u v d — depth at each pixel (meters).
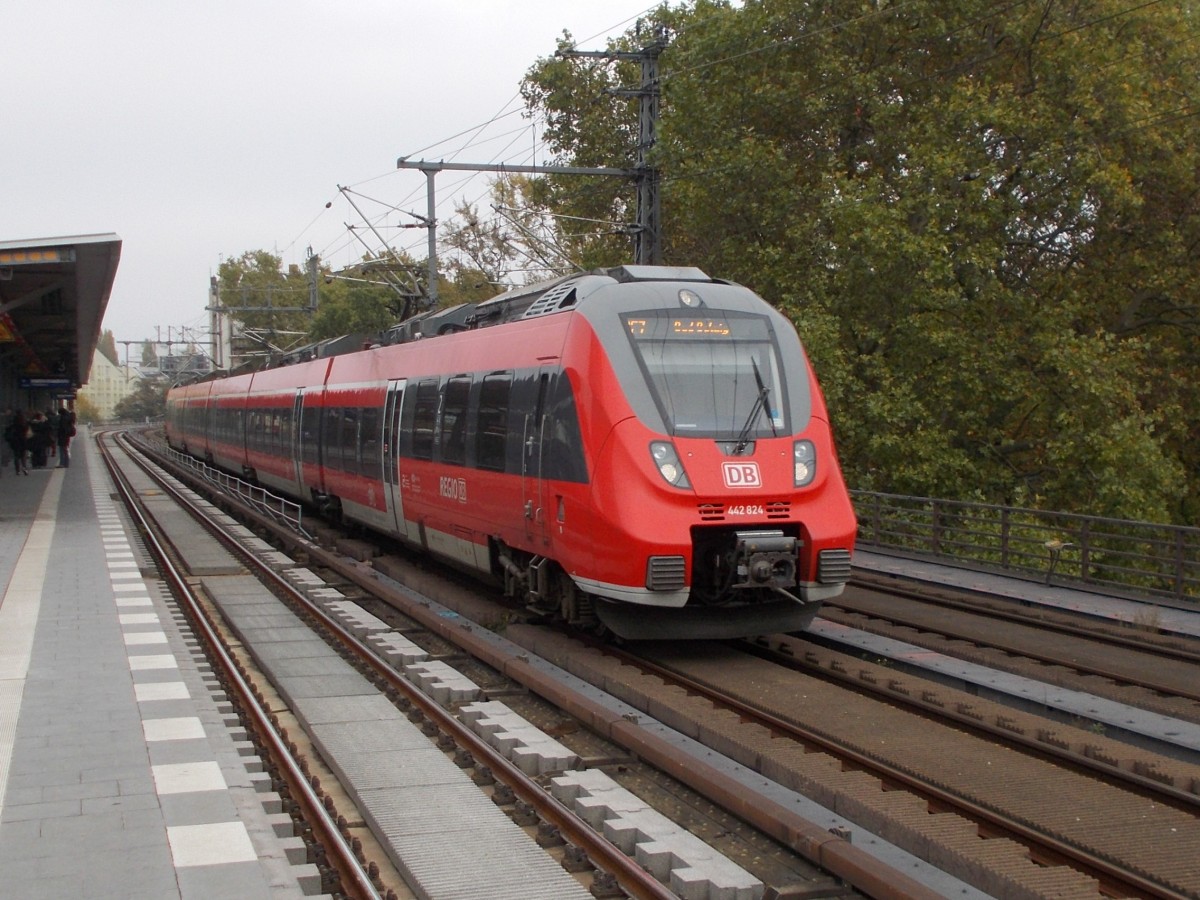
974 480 24.91
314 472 23.58
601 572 10.42
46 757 7.23
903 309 23.86
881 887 5.33
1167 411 25.55
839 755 7.73
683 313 11.20
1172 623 12.92
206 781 6.77
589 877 5.88
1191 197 26.67
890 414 23.02
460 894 5.41
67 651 10.56
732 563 10.27
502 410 12.73
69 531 21.27
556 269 34.78
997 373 24.11
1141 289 27.17
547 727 8.83
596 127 35.84
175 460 47.69
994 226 24.47
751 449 10.58
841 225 23.20
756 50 24.88
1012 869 5.59
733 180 24.64
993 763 7.47
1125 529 23.11
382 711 8.99
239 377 35.62
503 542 12.98
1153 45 26.03
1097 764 7.33
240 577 17.08
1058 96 24.75
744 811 6.49
